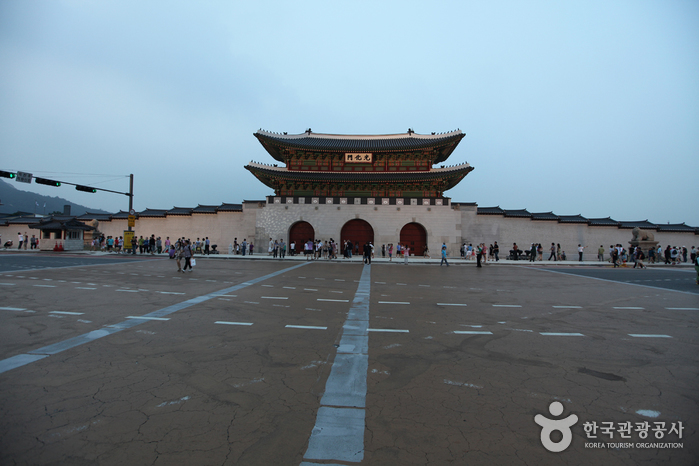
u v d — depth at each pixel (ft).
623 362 20.44
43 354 20.01
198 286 48.16
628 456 11.50
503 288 52.70
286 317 30.71
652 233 138.21
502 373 18.43
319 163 143.13
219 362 19.31
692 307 38.68
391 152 139.44
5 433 11.93
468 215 140.15
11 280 50.39
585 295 46.70
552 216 147.02
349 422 13.21
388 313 33.19
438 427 13.00
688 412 14.49
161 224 147.74
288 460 10.86
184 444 11.58
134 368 18.15
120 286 46.57
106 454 10.94
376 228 127.95
